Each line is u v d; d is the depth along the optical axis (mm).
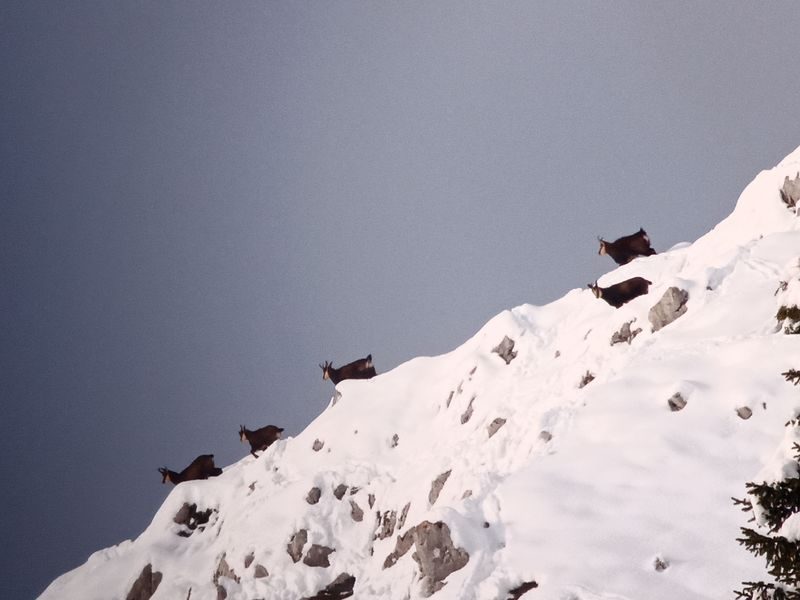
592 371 111688
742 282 110625
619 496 86812
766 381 90688
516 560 85000
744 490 81875
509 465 103375
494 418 117250
